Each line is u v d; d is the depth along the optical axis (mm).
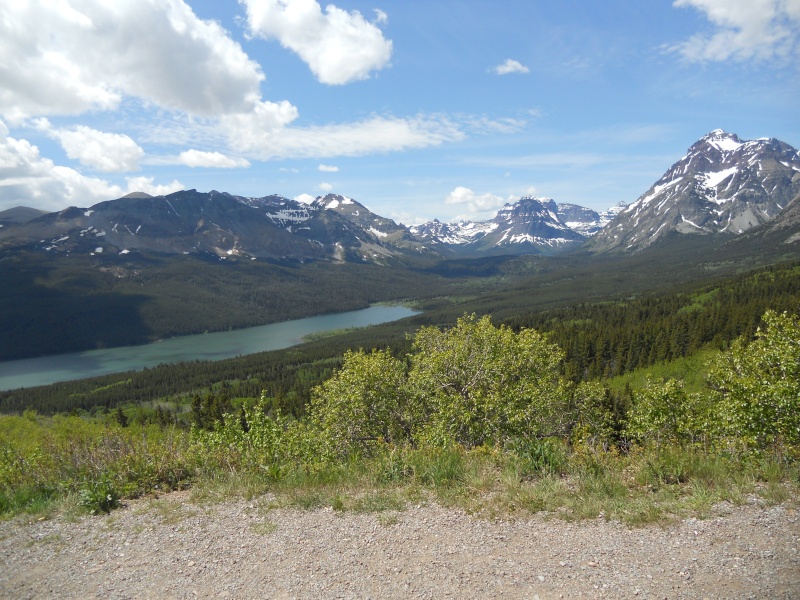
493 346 20438
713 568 5160
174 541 6973
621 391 58594
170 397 103250
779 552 5359
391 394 18109
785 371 13039
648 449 9453
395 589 5211
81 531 7609
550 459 8617
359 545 6355
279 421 13570
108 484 9023
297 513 7664
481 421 15195
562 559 5590
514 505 7125
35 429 30891
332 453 12617
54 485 9500
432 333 23594
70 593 5738
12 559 6773
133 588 5727
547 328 108812
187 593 5496
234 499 8562
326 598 5148
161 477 9859
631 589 4891
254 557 6273
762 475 7617
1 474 9891
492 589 5062
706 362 17734
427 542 6285
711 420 14633
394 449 10695
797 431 11203
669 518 6398
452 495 7719
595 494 7273
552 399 18562
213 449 11062
